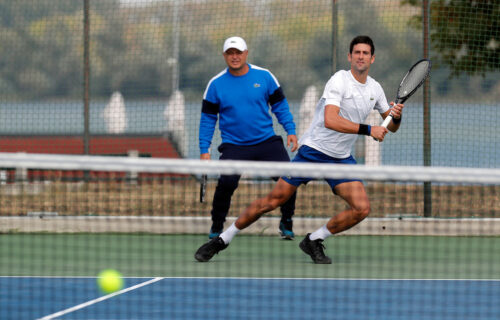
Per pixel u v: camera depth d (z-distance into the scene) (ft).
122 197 105.50
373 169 51.80
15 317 50.67
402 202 101.96
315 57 119.03
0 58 121.29
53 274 65.72
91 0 113.91
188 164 51.72
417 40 114.83
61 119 118.01
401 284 61.93
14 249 78.95
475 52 108.27
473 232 89.86
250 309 52.70
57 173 108.17
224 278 63.93
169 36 130.62
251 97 75.51
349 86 66.64
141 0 120.57
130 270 67.51
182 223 90.22
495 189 110.63
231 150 76.23
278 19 119.44
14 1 120.06
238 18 124.47
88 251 77.66
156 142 118.83
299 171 52.19
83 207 98.94
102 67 123.75
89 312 52.03
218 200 79.00
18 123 118.21
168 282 62.13
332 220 69.72
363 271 67.46
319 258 70.74
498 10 107.04
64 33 121.39
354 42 66.49
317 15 116.67
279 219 89.40
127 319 50.08
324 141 67.72
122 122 118.21
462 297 57.16
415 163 118.01
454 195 107.24
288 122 77.30
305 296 57.00
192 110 122.93
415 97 111.65
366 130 64.64
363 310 52.65
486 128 113.29
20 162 50.67
